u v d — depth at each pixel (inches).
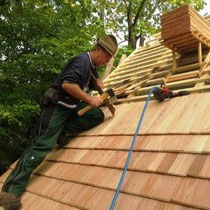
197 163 79.4
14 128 348.5
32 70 342.3
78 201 94.6
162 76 146.9
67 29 371.2
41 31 370.0
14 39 371.9
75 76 120.5
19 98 327.6
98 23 436.8
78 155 123.3
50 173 124.0
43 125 127.6
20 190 118.3
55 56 335.0
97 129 134.1
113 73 192.4
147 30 522.3
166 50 177.8
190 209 67.9
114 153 108.0
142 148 99.7
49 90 130.4
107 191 91.3
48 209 100.4
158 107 118.9
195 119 98.0
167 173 82.4
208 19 184.7
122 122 125.3
